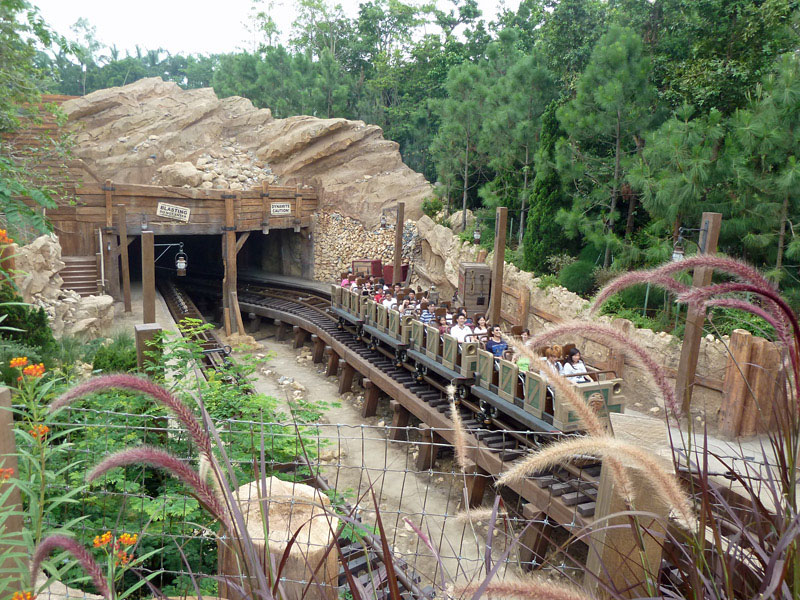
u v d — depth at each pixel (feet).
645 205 44.37
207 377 21.48
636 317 43.80
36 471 9.18
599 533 7.03
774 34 50.19
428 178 133.39
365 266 87.97
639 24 65.77
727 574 4.34
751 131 37.58
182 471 4.31
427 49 139.64
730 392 30.22
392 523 28.63
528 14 117.29
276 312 79.97
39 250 52.29
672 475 4.46
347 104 145.79
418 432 46.68
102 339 45.88
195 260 124.26
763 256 42.68
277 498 8.15
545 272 60.70
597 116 54.19
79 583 10.64
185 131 108.99
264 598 4.00
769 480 4.85
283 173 105.09
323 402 21.06
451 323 44.29
